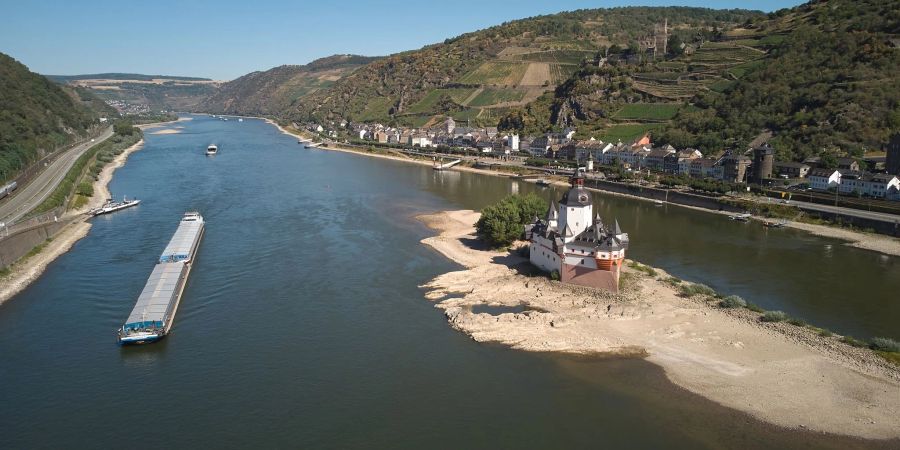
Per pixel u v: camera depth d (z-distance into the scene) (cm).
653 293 11800
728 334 9844
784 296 12100
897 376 8344
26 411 7781
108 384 8469
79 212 19712
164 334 9925
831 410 7625
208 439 7188
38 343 9794
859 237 17012
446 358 9238
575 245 12188
